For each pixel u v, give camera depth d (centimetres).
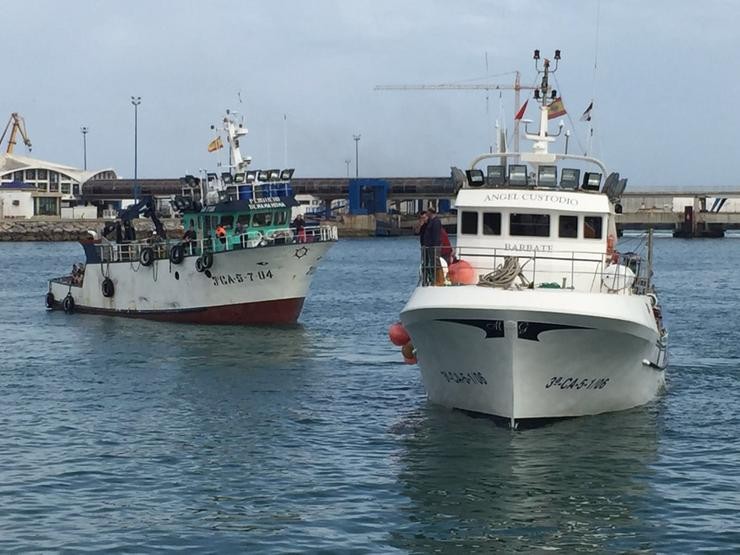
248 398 3183
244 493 2220
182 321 5081
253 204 4981
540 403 2580
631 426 2691
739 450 2503
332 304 6197
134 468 2406
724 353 4041
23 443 2636
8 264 10469
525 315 2411
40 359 4025
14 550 1906
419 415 2867
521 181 2792
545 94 2933
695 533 1970
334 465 2409
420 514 2080
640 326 2566
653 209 18812
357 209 16688
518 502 2144
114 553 1897
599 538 1953
